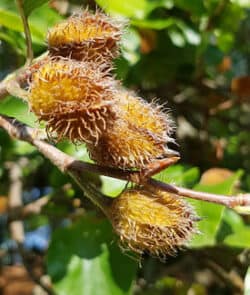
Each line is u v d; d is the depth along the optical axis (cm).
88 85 17
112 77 18
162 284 38
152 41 31
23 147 29
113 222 18
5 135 29
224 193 25
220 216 24
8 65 35
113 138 17
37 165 36
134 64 30
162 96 35
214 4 32
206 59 34
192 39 33
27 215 31
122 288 24
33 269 33
